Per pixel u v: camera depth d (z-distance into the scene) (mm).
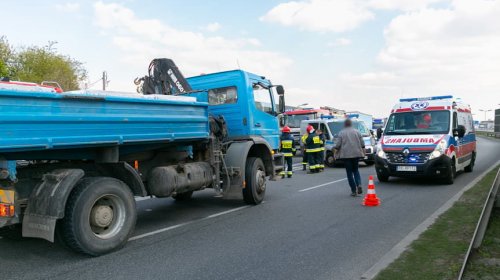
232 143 8805
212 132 8414
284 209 8484
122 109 5699
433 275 4391
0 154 4648
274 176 9703
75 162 5781
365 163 19312
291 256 5309
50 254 5492
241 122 9086
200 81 9617
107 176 6176
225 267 4922
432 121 12227
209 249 5676
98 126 5336
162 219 7691
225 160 8625
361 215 7738
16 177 4969
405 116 12656
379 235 6262
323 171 16594
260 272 4746
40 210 4969
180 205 9180
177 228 6945
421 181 12484
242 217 7762
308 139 16016
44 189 5043
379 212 7992
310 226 6922
